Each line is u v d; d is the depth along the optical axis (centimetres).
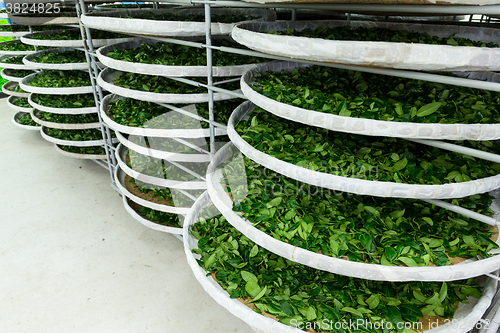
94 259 244
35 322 195
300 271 130
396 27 192
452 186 100
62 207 304
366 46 90
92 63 264
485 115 111
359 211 125
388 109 117
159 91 205
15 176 354
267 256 138
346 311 110
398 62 90
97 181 350
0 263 238
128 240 265
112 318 199
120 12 272
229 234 152
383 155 124
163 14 279
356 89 142
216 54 219
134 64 185
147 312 204
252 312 111
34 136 454
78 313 201
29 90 303
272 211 125
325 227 117
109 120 221
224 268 133
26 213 294
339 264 102
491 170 116
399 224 119
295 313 112
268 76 165
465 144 128
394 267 98
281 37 104
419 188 100
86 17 206
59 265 238
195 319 200
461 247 111
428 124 96
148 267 238
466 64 87
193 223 162
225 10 283
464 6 90
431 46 87
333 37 167
